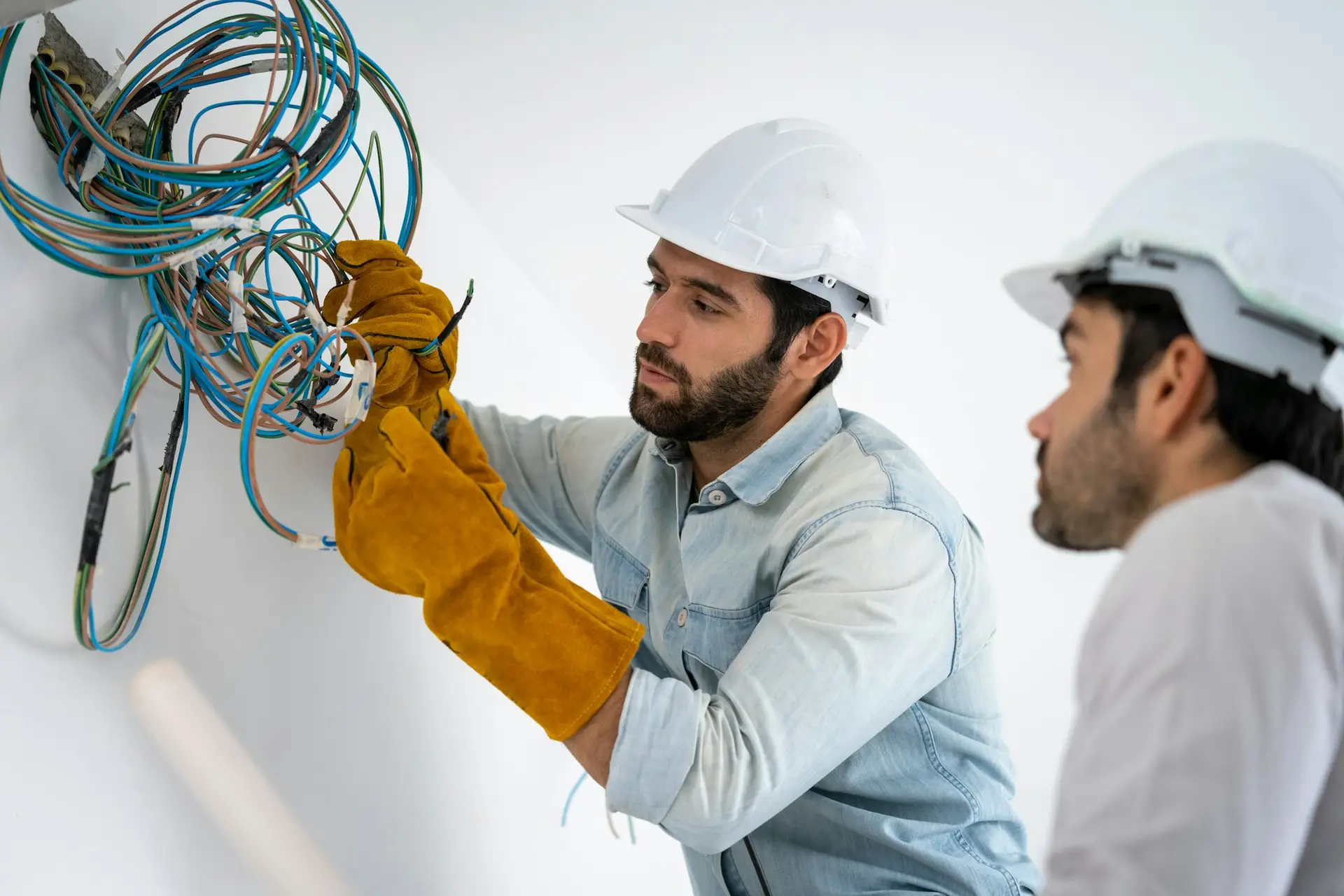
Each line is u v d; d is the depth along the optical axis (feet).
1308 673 2.26
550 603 3.74
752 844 4.67
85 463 3.69
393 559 3.79
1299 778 2.25
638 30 5.99
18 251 3.44
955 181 6.66
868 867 4.54
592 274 7.51
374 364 4.04
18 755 3.39
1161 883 2.24
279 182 3.60
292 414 4.72
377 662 5.13
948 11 5.72
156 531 3.75
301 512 4.77
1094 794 2.37
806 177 4.64
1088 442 2.72
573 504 5.54
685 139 6.71
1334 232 2.56
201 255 3.59
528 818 6.15
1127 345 2.67
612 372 8.37
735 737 3.67
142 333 3.51
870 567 4.04
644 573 5.04
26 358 3.47
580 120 6.54
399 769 5.17
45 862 3.45
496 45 6.07
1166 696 2.30
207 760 4.11
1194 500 2.47
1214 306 2.58
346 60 3.99
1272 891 2.27
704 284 4.56
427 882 5.28
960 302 7.27
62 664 3.57
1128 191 2.88
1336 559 2.35
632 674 3.74
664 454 5.02
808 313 4.62
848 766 4.50
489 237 7.13
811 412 4.71
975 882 4.51
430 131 6.55
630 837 7.28
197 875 4.02
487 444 5.62
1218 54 5.75
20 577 3.44
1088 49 5.83
